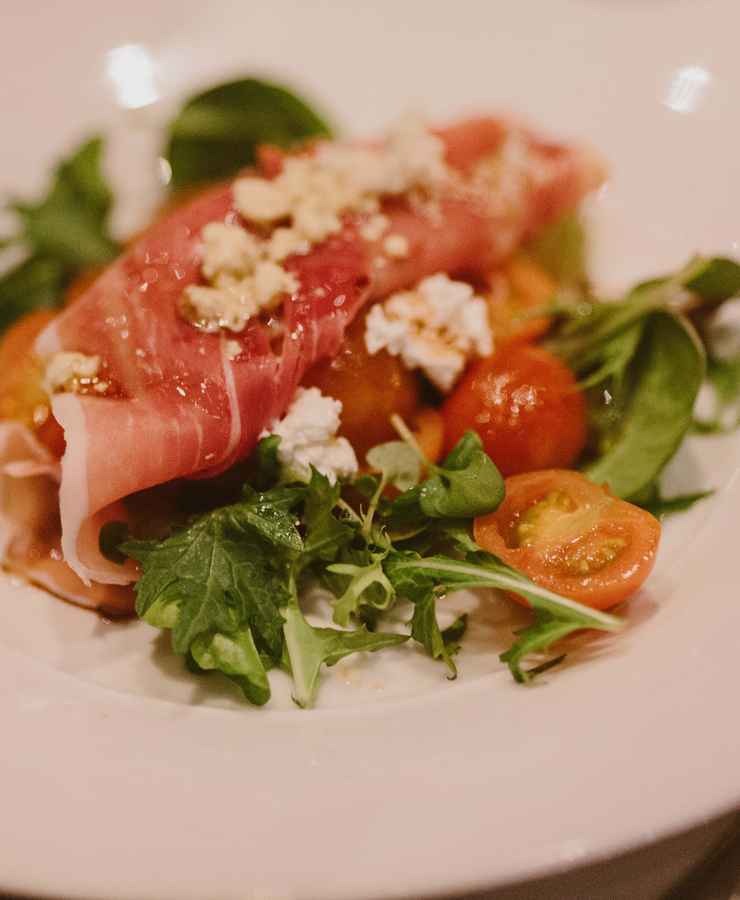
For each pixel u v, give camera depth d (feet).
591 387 0.84
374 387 0.83
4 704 0.70
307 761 0.66
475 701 0.70
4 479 0.84
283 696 0.73
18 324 0.92
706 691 0.65
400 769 0.65
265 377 0.78
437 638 0.73
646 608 0.73
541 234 0.94
